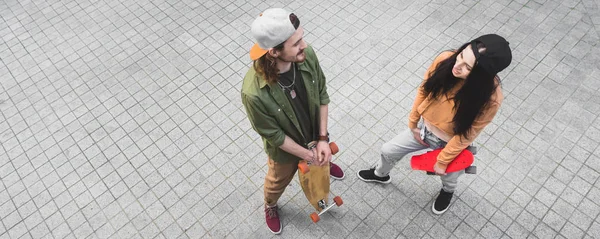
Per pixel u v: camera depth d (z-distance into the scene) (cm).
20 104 468
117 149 421
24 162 416
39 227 371
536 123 409
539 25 498
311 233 356
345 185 381
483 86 205
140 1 579
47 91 478
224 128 431
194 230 363
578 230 341
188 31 533
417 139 292
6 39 541
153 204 380
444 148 265
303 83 239
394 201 368
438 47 488
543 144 393
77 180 399
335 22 529
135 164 408
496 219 352
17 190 396
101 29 544
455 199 365
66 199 387
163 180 395
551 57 464
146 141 425
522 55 468
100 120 446
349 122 427
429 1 540
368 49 494
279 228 355
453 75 224
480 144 397
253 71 221
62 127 443
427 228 352
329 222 360
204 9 561
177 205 378
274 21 186
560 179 370
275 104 227
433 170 280
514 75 450
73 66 502
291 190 381
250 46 511
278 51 199
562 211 352
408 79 460
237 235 359
